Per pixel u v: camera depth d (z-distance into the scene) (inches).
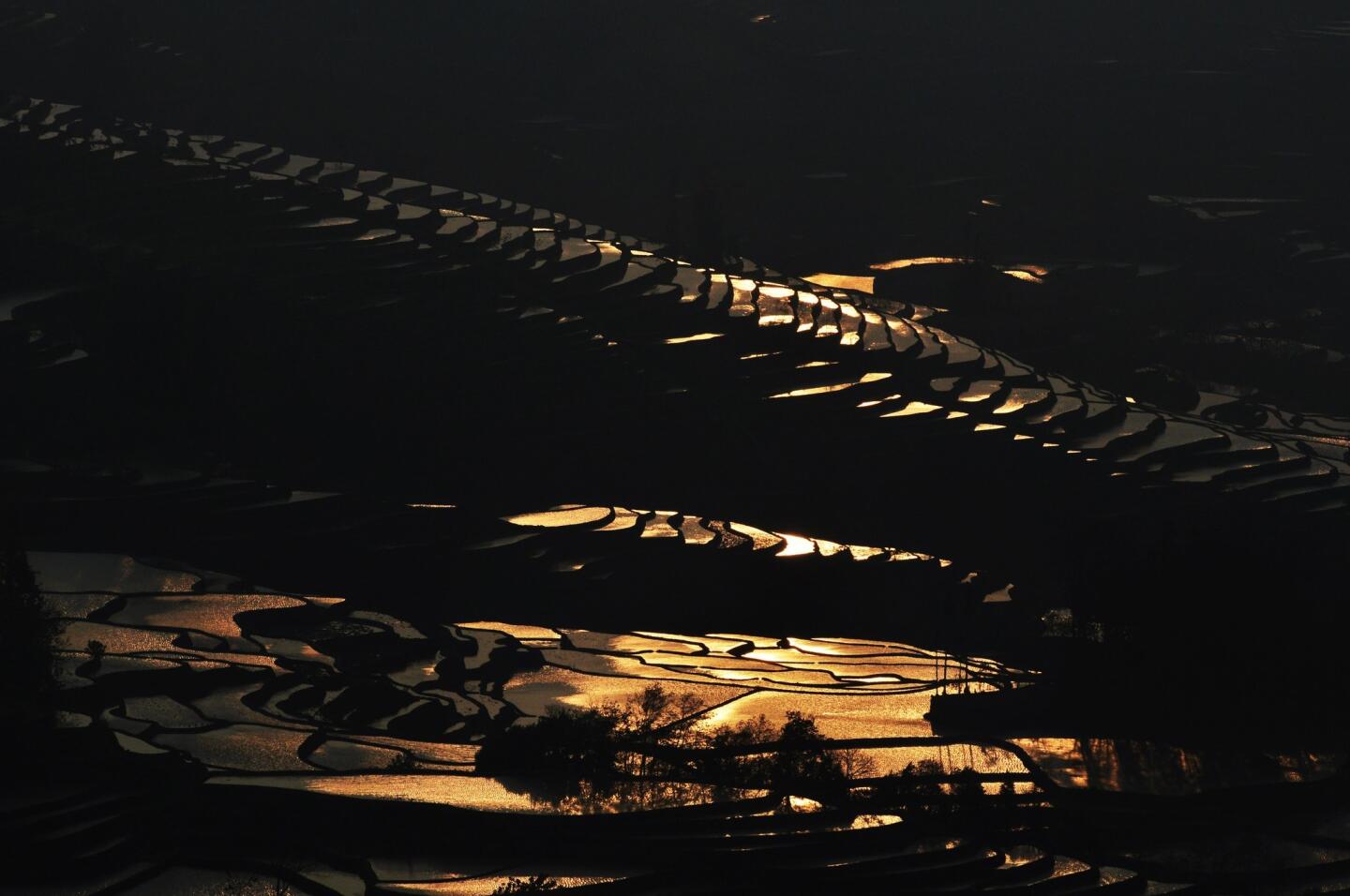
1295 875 7598.4
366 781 7052.2
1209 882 7431.1
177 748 7194.9
